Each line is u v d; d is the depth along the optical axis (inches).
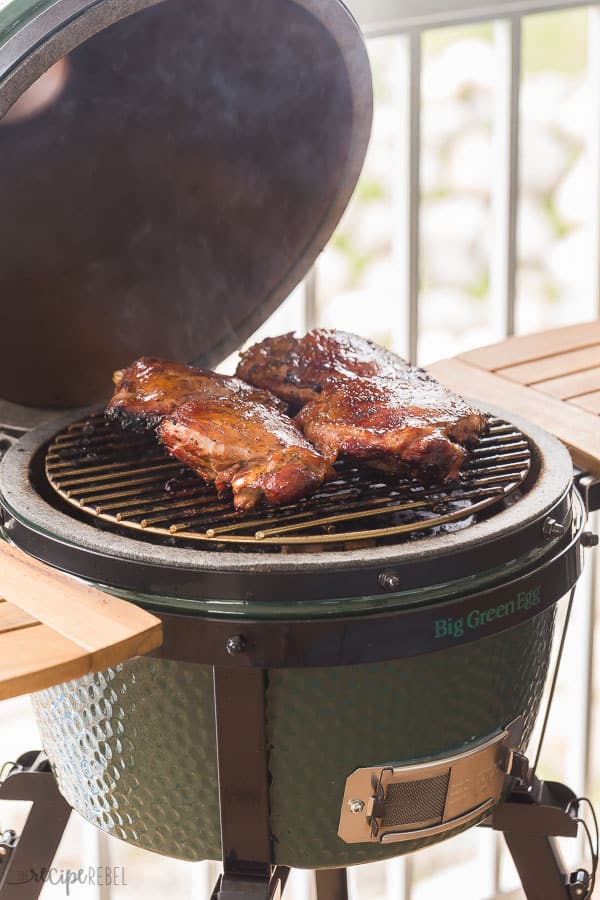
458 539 50.2
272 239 73.3
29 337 68.5
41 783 64.2
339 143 68.7
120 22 58.1
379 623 48.6
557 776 132.2
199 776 53.5
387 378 63.2
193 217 71.3
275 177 70.6
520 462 59.7
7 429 70.2
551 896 63.8
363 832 54.4
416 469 56.2
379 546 50.6
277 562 48.2
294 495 53.8
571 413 70.7
